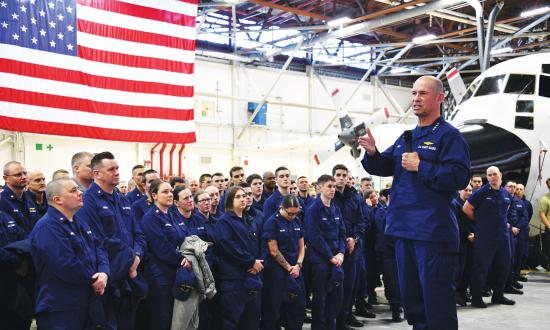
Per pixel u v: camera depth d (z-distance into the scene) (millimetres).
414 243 3180
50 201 3797
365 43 21906
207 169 18641
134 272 4316
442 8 13680
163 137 8570
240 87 19734
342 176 6246
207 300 5105
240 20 19344
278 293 5297
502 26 17578
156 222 4750
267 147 18062
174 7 8852
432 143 3145
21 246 3893
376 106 24172
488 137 8992
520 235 8977
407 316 3291
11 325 3910
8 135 13984
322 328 5480
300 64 22172
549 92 9398
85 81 7758
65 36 7598
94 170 4438
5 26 7027
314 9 16828
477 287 7227
